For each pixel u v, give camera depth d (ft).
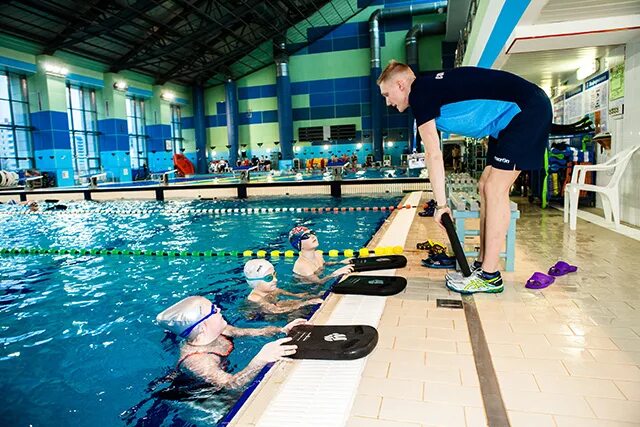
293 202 34.30
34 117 57.00
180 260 15.60
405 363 6.07
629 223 16.67
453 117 8.44
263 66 82.07
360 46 77.00
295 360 6.19
